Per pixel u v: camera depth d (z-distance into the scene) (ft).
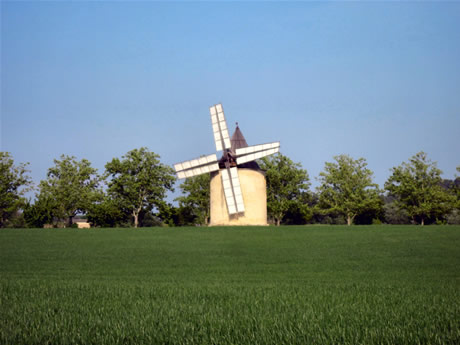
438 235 165.58
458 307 58.75
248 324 50.01
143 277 106.22
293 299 67.67
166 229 187.11
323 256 136.36
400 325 49.03
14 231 189.47
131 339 44.91
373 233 171.12
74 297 69.77
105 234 179.93
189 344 43.65
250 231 175.22
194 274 111.65
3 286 82.17
